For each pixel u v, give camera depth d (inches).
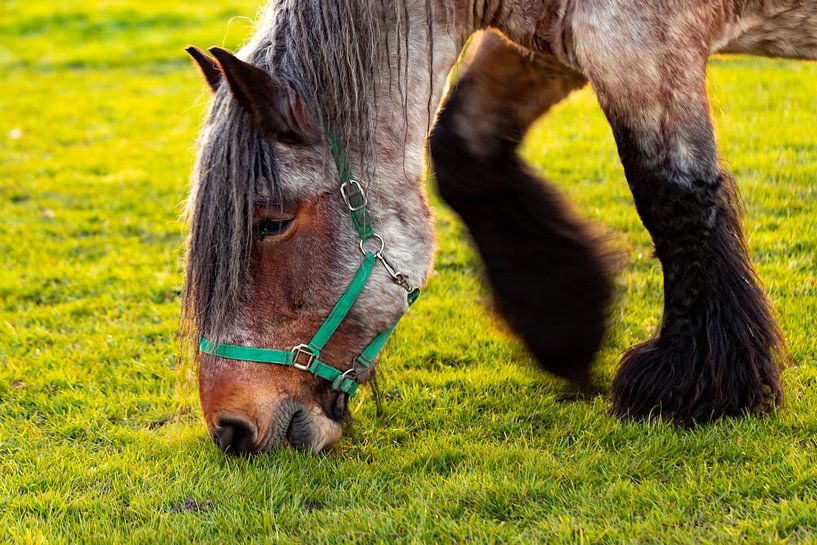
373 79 123.6
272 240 120.4
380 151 125.6
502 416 155.9
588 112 350.3
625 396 144.6
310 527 122.1
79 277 235.6
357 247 124.8
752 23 143.2
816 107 320.5
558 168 287.7
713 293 137.5
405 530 120.2
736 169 265.9
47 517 130.1
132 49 578.2
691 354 138.3
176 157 354.3
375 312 127.6
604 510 120.7
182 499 131.8
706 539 111.3
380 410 150.2
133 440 154.0
